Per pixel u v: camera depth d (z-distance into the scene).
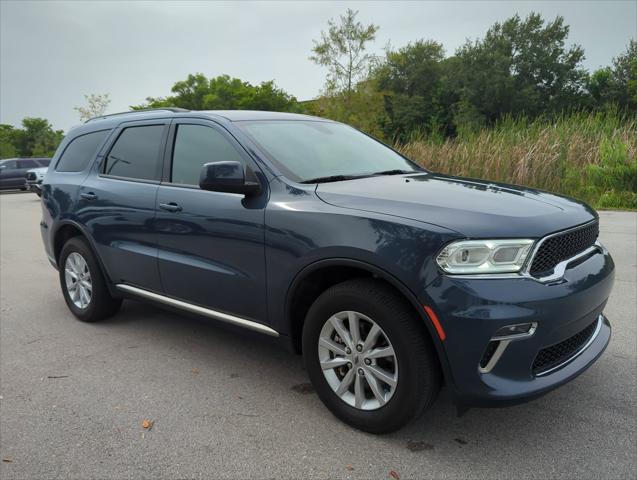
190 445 2.69
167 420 2.95
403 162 4.00
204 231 3.35
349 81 30.17
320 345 2.86
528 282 2.39
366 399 2.79
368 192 2.87
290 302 2.96
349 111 30.16
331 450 2.62
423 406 2.54
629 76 57.47
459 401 2.48
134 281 4.06
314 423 2.89
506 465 2.46
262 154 3.24
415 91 67.50
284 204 2.97
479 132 14.38
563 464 2.45
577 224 2.70
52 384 3.44
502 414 2.91
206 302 3.49
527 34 60.12
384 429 2.67
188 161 3.65
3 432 2.86
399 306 2.52
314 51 29.77
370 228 2.59
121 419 2.97
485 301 2.32
